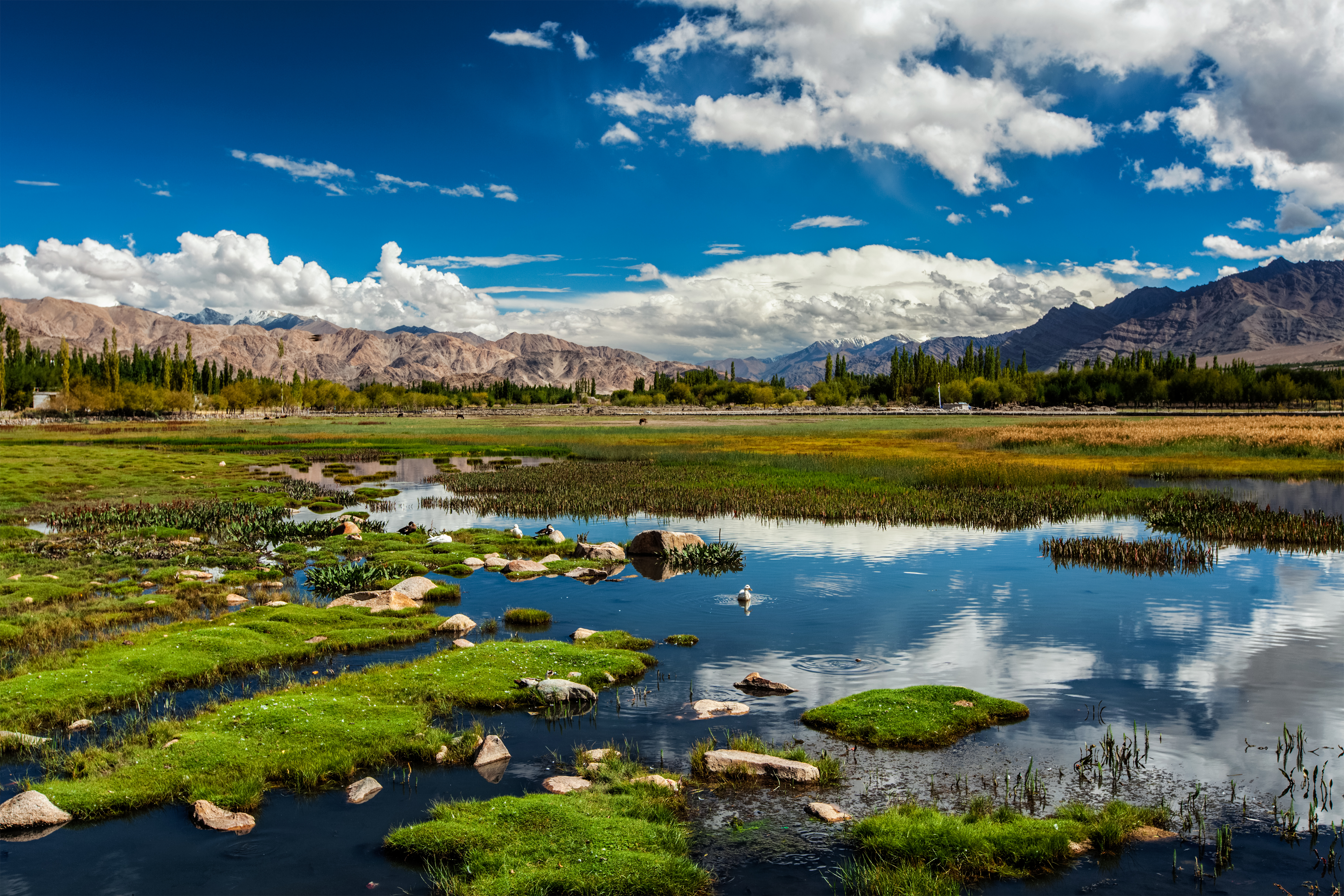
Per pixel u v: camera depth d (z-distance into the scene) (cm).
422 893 784
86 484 4362
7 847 868
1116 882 798
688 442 7731
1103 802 964
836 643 1662
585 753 1106
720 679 1444
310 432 10038
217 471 5259
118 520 3092
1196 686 1391
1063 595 2061
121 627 1727
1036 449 6556
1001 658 1555
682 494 3934
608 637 1672
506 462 6219
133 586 2077
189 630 1669
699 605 1977
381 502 3934
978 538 2919
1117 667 1499
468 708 1298
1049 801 967
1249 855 846
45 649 1563
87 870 823
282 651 1551
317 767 1042
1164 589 2128
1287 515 3144
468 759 1097
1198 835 890
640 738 1177
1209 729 1197
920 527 3159
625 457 6194
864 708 1248
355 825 920
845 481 4453
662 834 873
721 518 3378
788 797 982
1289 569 2372
